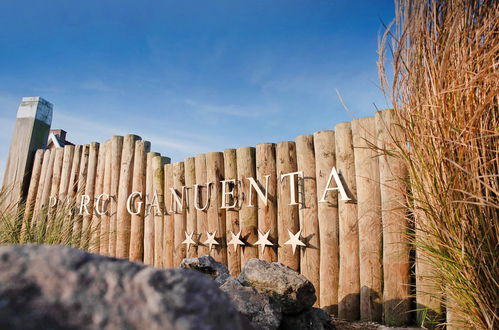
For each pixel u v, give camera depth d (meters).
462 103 1.82
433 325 2.70
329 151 3.85
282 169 4.23
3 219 3.96
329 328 2.86
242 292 2.39
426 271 2.79
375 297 3.21
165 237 5.35
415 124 2.04
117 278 0.81
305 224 3.89
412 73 2.09
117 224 5.86
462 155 1.79
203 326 0.76
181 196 5.29
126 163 6.04
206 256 3.30
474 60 1.85
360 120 3.60
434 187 1.87
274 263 3.00
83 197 6.31
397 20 2.19
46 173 6.82
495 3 1.85
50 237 3.95
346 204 3.56
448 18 1.95
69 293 0.75
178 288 0.82
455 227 1.77
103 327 0.72
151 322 0.73
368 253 3.30
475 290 1.69
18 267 0.78
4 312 0.68
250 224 4.41
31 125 7.09
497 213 1.71
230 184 4.74
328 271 3.59
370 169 3.43
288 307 2.52
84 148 6.64
